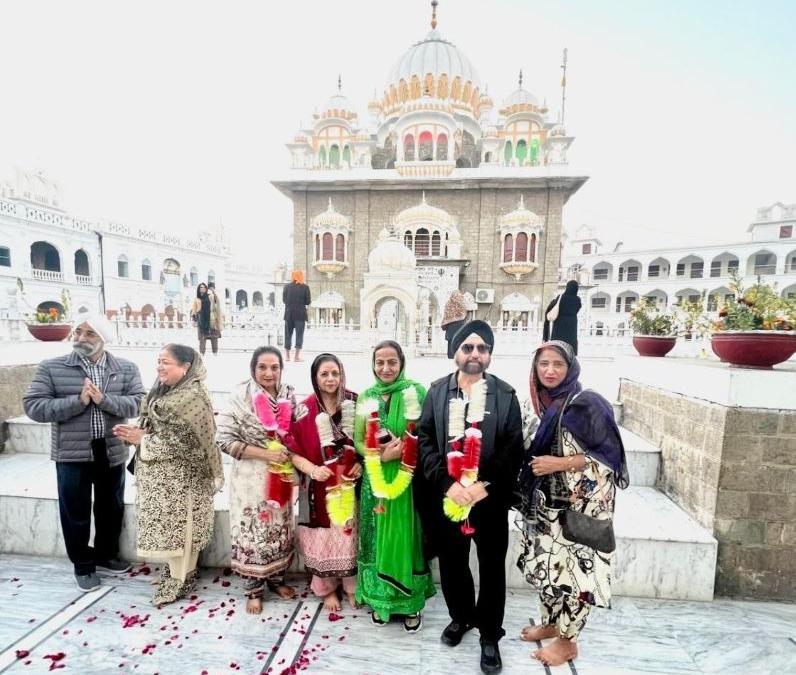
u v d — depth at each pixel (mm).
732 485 2969
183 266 36812
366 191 21094
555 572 2270
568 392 2252
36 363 4855
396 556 2494
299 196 21469
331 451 2619
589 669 2348
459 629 2498
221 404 5035
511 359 10227
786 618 2801
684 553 2947
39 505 3355
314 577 2826
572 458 2180
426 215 19859
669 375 3764
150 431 2754
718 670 2361
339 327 12531
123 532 3301
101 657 2371
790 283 34969
